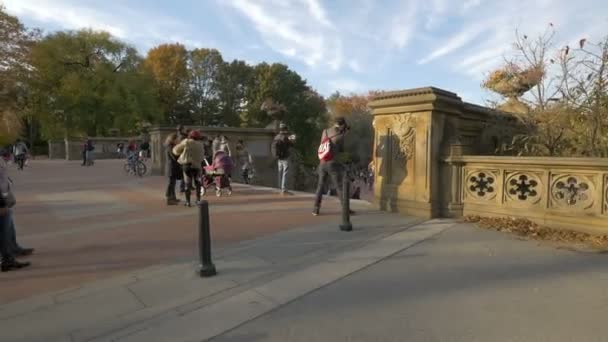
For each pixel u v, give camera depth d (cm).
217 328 281
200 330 279
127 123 3981
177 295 340
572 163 529
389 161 716
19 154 1970
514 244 488
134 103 3988
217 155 981
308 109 5281
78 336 271
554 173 557
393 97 686
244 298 333
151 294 342
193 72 5600
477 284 355
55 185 1246
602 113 618
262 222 638
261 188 1152
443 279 370
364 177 3133
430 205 645
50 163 2628
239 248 483
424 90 638
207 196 972
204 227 385
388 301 322
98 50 4019
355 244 496
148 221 654
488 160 614
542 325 277
